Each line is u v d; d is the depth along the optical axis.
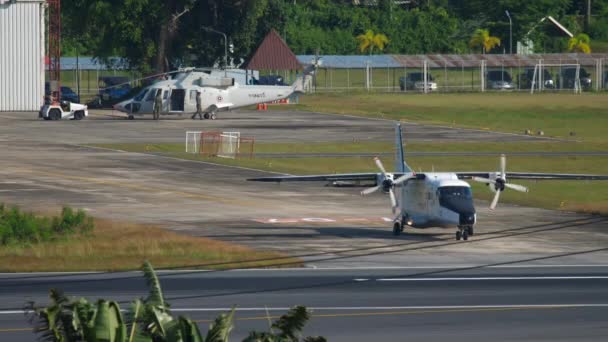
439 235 175.25
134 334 52.22
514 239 170.88
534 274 136.62
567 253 156.25
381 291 122.88
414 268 141.00
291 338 54.00
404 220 172.38
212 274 134.62
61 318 52.34
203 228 178.00
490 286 126.94
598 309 112.56
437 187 164.88
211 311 109.88
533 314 109.62
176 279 130.38
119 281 128.12
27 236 154.88
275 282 128.75
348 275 134.75
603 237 174.25
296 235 172.12
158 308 54.53
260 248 157.38
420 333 100.12
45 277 130.50
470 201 164.00
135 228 169.88
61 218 164.25
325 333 99.81
